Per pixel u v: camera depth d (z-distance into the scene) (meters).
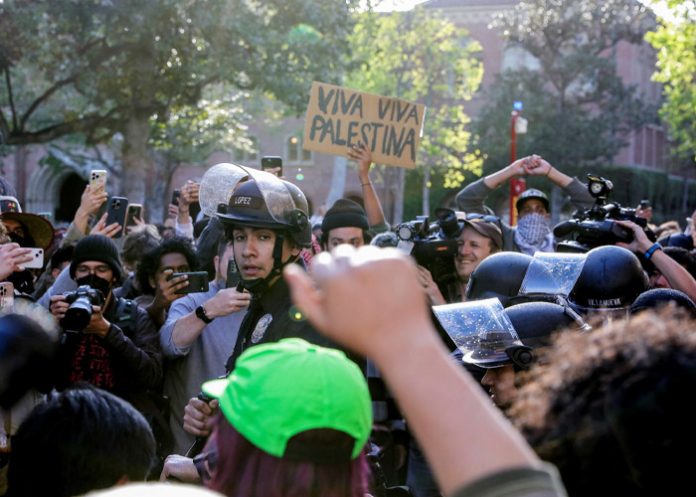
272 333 3.42
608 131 39.59
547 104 37.97
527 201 7.33
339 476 1.84
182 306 4.61
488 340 3.29
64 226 11.43
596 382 1.30
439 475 1.08
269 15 20.53
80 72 20.41
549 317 3.38
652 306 3.56
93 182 5.79
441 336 4.18
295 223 3.52
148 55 20.20
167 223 7.93
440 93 34.41
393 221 40.44
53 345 3.26
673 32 19.89
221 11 19.33
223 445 1.88
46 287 5.84
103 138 22.16
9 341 3.03
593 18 37.78
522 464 1.06
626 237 5.05
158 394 4.41
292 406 1.80
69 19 19.05
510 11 40.00
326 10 20.47
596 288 3.87
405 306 1.09
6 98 27.23
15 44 19.78
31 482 2.19
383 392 4.38
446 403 1.07
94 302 4.11
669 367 1.25
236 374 1.93
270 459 1.82
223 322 4.43
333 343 3.35
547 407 1.34
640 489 1.26
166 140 27.62
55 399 2.27
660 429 1.24
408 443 4.42
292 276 1.13
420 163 35.00
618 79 38.62
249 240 3.53
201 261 5.62
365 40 30.95
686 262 5.51
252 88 21.47
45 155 45.50
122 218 5.82
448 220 5.64
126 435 2.23
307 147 6.59
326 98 6.60
